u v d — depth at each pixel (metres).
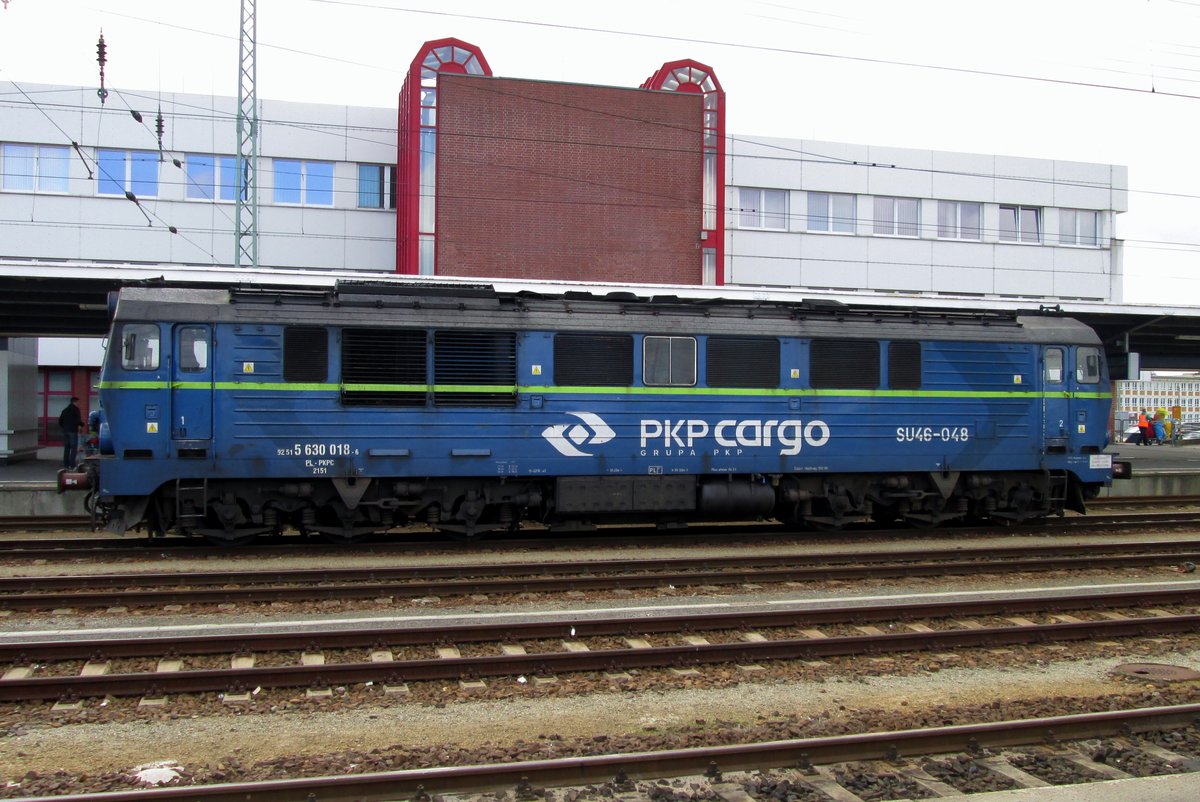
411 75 29.05
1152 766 6.12
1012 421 16.17
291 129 31.77
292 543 14.91
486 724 6.91
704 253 31.05
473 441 13.93
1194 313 22.78
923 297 19.55
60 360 36.72
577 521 15.12
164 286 13.69
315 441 13.45
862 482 15.89
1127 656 8.91
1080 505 17.09
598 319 14.43
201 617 9.99
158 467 13.11
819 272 36.28
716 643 8.91
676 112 30.55
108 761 6.16
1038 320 16.67
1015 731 6.45
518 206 29.38
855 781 5.83
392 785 5.50
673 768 5.88
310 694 7.43
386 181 32.59
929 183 37.59
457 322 13.88
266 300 13.51
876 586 11.84
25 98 30.08
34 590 10.88
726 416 14.86
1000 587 11.87
